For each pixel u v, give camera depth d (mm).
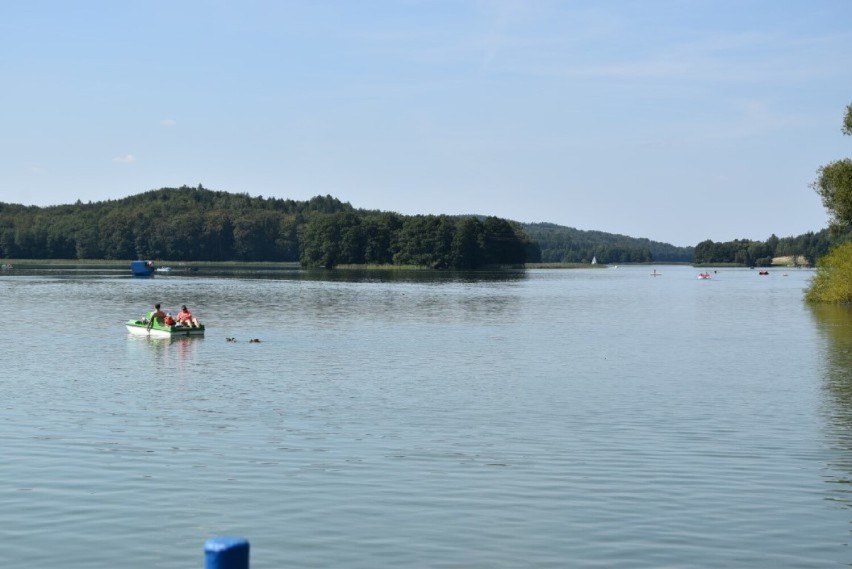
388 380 39281
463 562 17000
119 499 20734
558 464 24156
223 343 54375
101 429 28312
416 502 20656
